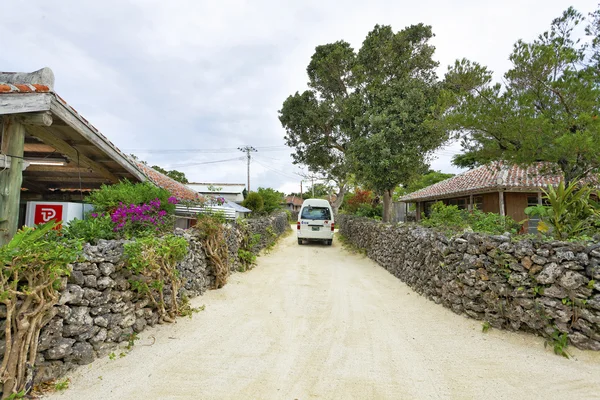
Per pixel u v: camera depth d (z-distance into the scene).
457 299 5.53
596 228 5.41
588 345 3.97
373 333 4.77
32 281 2.88
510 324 4.68
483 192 14.12
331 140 19.27
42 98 4.38
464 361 3.89
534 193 13.99
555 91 7.52
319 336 4.64
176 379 3.38
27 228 3.08
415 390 3.28
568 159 7.16
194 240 6.41
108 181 8.31
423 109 12.30
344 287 7.57
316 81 19.50
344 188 30.22
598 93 7.14
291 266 10.30
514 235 5.30
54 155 7.17
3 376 2.67
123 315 4.06
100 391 3.10
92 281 3.57
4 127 4.41
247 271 9.23
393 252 9.27
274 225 18.81
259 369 3.65
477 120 8.05
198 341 4.33
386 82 14.44
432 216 9.11
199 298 6.18
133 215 5.54
